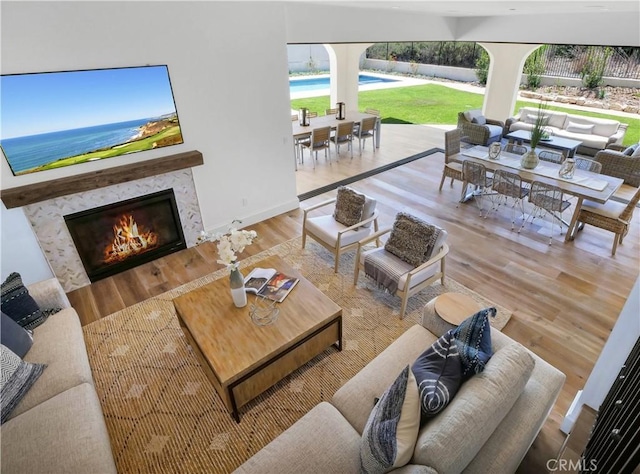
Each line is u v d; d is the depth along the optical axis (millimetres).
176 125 3812
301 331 2523
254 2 3811
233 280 2619
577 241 4367
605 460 1418
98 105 3289
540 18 5418
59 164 3285
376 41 5379
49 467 1796
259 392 2463
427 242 3146
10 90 2873
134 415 2471
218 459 2211
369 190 5809
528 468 2115
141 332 3158
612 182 4281
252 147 4504
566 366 2773
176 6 3402
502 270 3867
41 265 3463
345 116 7684
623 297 3459
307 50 18562
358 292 3584
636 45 4578
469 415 1568
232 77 4016
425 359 1921
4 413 2043
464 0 3125
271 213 5047
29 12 2779
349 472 1709
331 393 2596
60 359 2367
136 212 3883
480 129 7172
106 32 3137
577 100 10156
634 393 1417
